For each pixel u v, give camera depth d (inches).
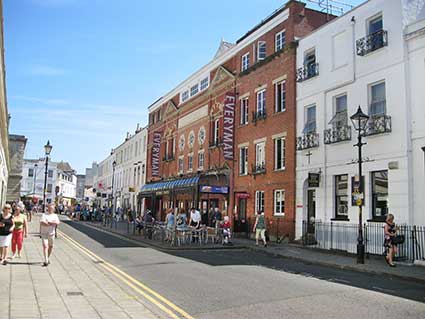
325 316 304.3
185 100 1598.2
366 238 708.0
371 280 484.4
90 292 366.6
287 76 971.9
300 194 898.7
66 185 4101.9
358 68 775.7
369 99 751.7
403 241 588.1
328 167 825.5
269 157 1014.4
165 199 1646.2
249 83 1132.5
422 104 649.6
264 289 403.5
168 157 1696.6
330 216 807.7
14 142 1817.2
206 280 448.8
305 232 851.4
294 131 930.1
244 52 1179.9
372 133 713.6
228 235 882.1
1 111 771.4
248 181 1089.4
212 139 1341.0
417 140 652.1
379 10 741.3
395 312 318.7
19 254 574.6
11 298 328.5
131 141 2319.1
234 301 349.4
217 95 1318.9
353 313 314.3
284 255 710.5
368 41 749.3
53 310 296.0
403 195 658.8
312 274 519.5
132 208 2171.5
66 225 1476.4
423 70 652.7
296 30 979.9
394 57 701.3
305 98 911.0
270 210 988.6
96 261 580.1
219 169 1238.9
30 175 3563.0
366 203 725.9
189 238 911.0
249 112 1120.8
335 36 841.5
